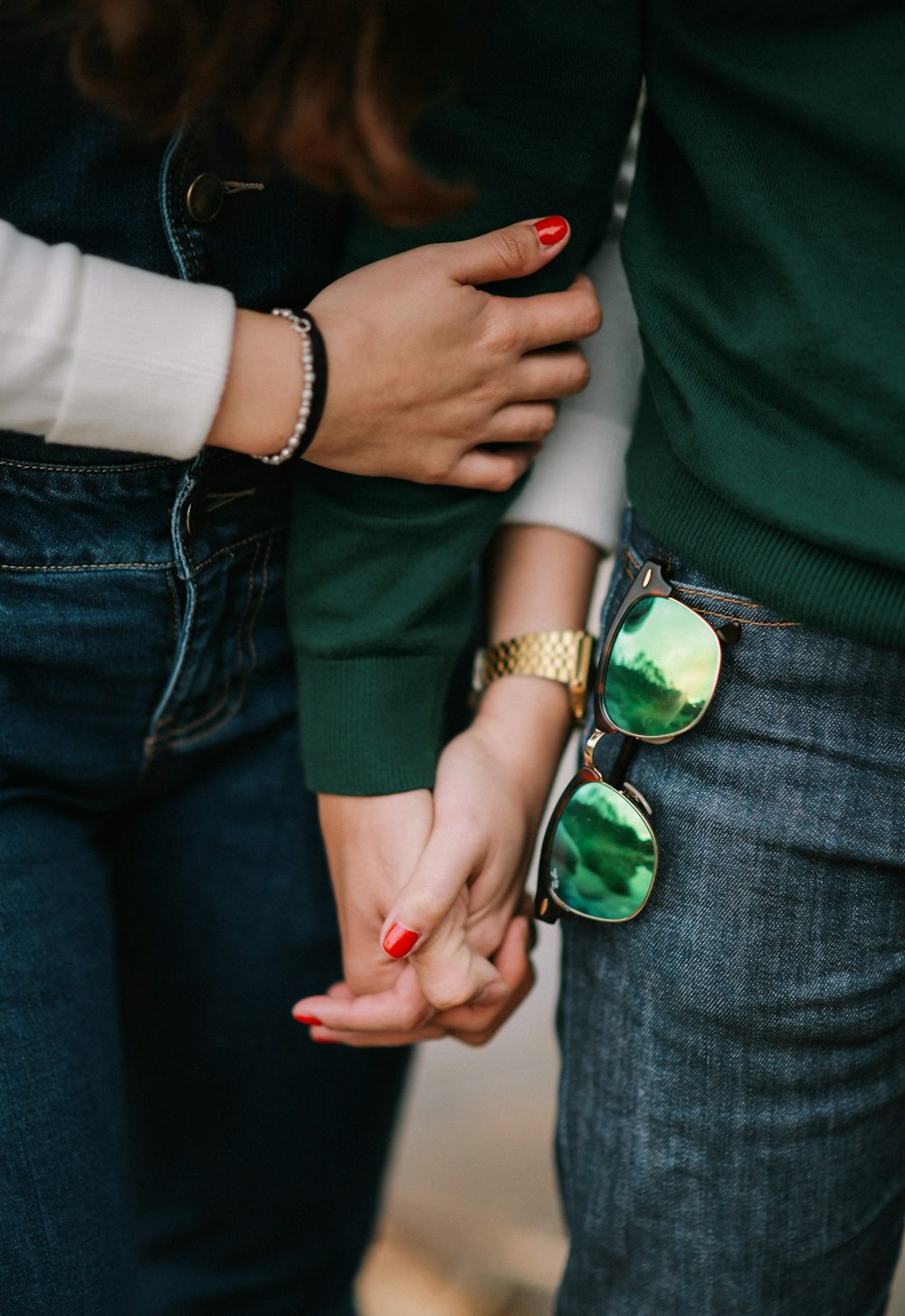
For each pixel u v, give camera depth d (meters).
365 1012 0.85
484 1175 1.64
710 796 0.76
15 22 0.65
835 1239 0.82
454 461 0.79
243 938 1.03
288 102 0.64
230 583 0.86
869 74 0.62
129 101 0.63
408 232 0.77
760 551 0.69
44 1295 0.75
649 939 0.80
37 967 0.80
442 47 0.66
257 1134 1.09
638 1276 0.87
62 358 0.65
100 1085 0.83
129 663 0.84
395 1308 1.48
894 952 0.76
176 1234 1.14
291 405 0.72
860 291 0.64
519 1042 1.86
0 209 0.70
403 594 0.81
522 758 0.87
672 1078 0.81
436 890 0.78
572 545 0.90
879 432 0.64
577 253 0.81
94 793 0.91
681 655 0.75
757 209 0.66
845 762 0.72
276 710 0.96
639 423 0.83
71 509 0.77
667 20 0.71
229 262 0.75
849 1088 0.79
